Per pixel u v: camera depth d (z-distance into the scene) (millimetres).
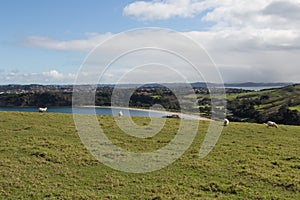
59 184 15570
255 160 20625
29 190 14672
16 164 18406
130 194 14695
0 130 27594
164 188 15469
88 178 16688
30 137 25344
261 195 14711
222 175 17562
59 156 20141
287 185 15891
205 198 14211
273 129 33031
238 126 34188
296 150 23781
